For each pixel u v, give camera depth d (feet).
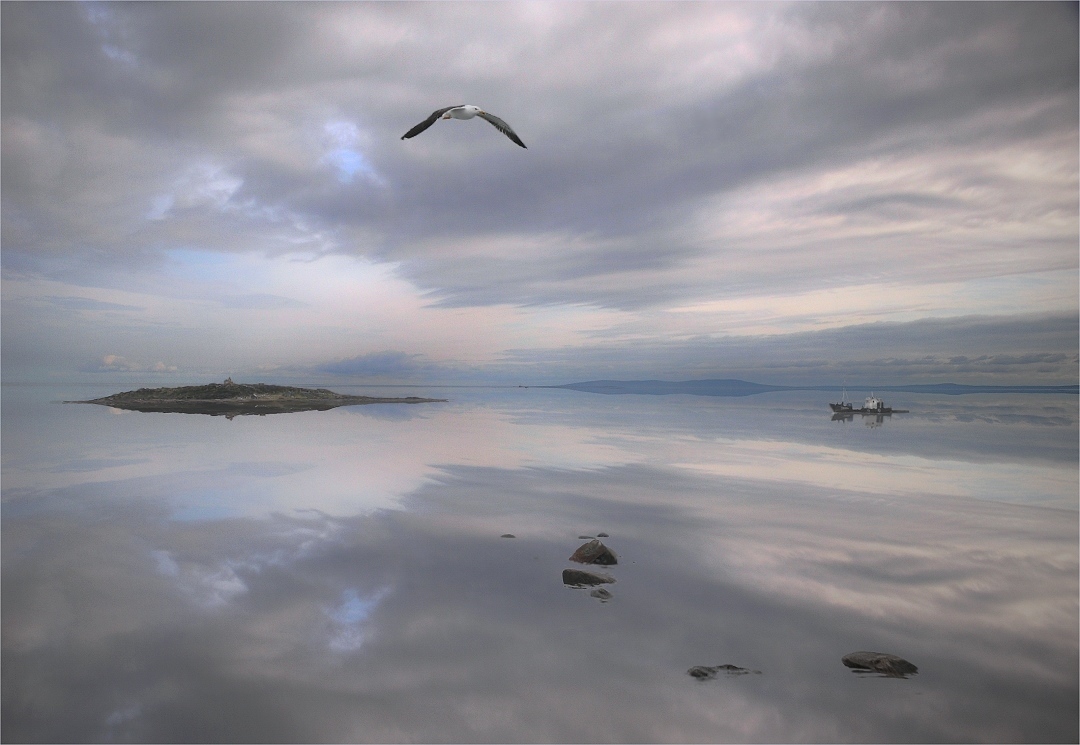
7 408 207.82
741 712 28.50
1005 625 37.86
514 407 295.48
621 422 196.13
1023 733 26.81
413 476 87.56
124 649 34.19
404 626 37.32
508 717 28.09
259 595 42.06
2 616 38.42
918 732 27.07
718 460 106.32
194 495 72.90
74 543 53.42
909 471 95.81
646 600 41.52
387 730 27.14
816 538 56.59
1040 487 82.17
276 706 28.86
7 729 26.86
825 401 436.35
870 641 35.68
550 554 51.52
